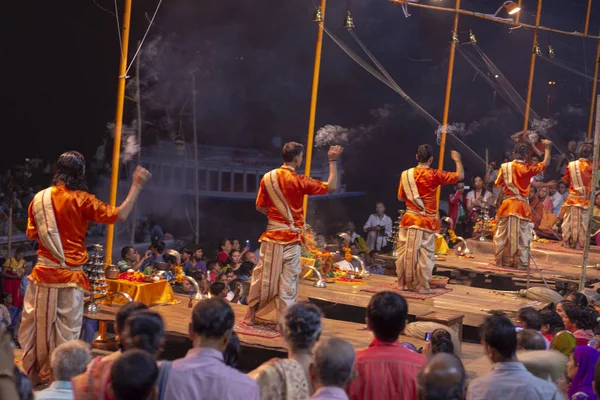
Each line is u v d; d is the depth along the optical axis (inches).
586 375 229.0
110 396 150.9
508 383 174.1
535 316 255.6
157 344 163.3
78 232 265.1
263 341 293.7
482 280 493.0
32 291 265.3
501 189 533.0
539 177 673.6
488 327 179.0
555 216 601.9
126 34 328.2
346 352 156.2
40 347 263.4
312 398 154.9
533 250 532.7
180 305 350.6
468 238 621.9
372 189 1029.8
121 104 327.9
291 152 304.8
